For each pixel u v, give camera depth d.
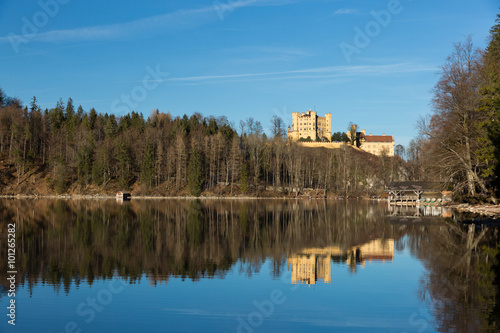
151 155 138.12
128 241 38.59
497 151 55.00
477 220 52.12
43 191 132.50
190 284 23.67
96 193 133.25
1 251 33.28
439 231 44.56
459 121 64.38
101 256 31.39
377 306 19.52
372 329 16.78
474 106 60.72
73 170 140.38
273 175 144.38
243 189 136.75
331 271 26.67
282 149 146.88
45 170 145.00
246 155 156.62
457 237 39.81
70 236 41.66
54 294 21.73
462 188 75.56
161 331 16.95
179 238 40.84
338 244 37.47
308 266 28.20
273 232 45.84
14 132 143.38
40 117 162.88
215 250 34.22
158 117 183.00
